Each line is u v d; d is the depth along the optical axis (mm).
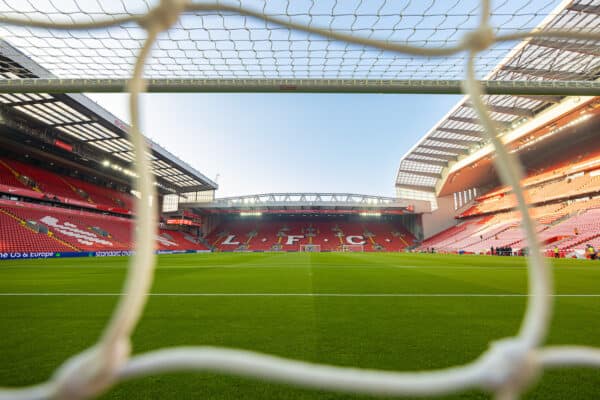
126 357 400
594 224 24016
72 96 19219
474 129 29188
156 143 29734
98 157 29531
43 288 5961
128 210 34844
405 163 40812
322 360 2402
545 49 4773
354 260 16453
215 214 53406
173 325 3297
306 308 4121
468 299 4777
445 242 40219
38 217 25766
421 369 2262
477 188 44844
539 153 36562
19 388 2025
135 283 407
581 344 2820
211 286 6219
